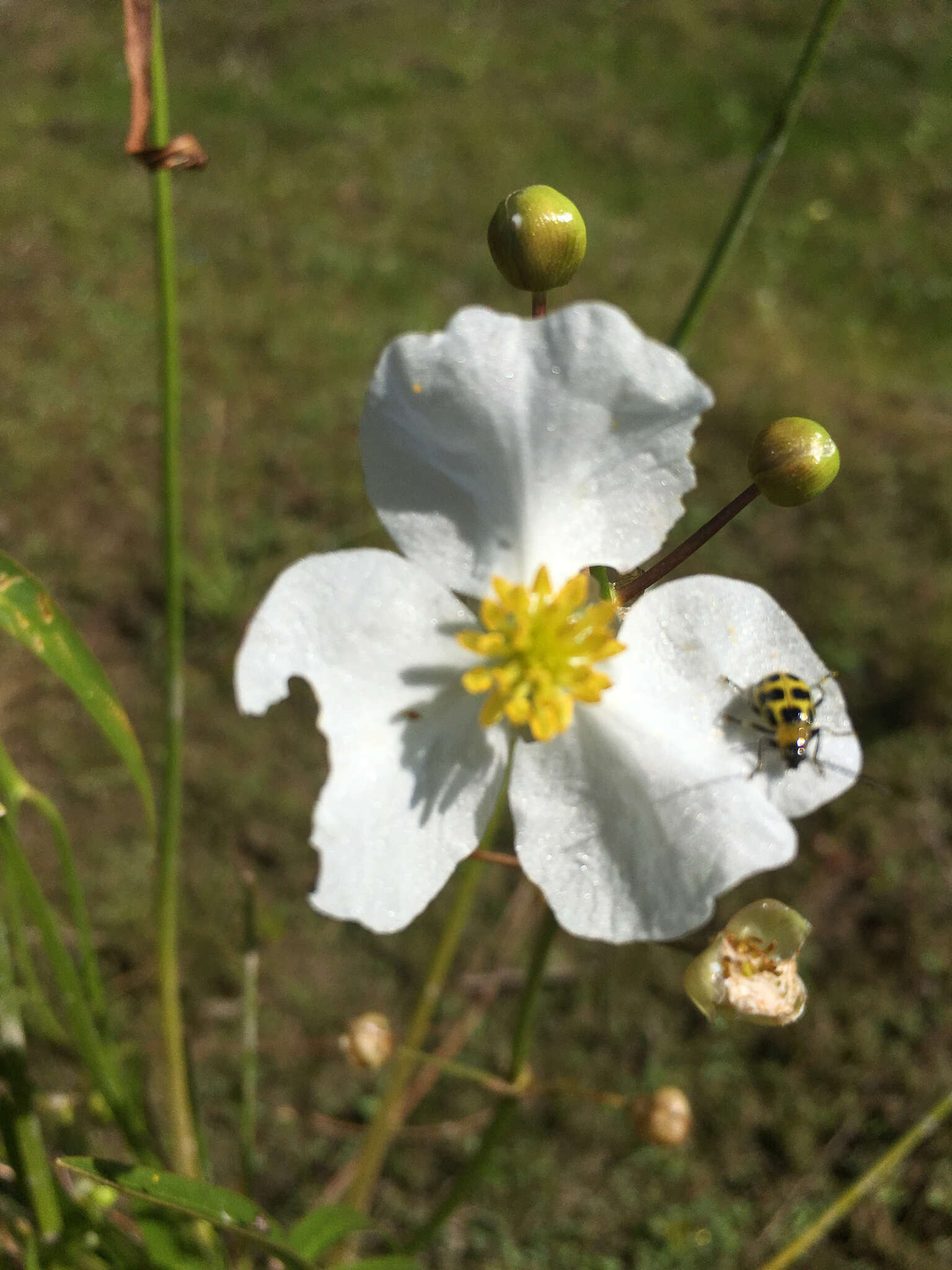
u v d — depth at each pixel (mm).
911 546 278
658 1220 182
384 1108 121
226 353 332
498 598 76
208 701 246
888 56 510
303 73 491
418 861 71
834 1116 193
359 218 398
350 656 72
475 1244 179
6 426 301
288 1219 178
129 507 283
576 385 71
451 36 531
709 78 497
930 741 241
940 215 419
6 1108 89
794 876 223
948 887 219
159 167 81
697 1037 202
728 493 292
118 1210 133
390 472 74
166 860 107
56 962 92
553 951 211
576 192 420
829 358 346
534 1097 195
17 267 362
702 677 76
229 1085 192
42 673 252
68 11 547
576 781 75
